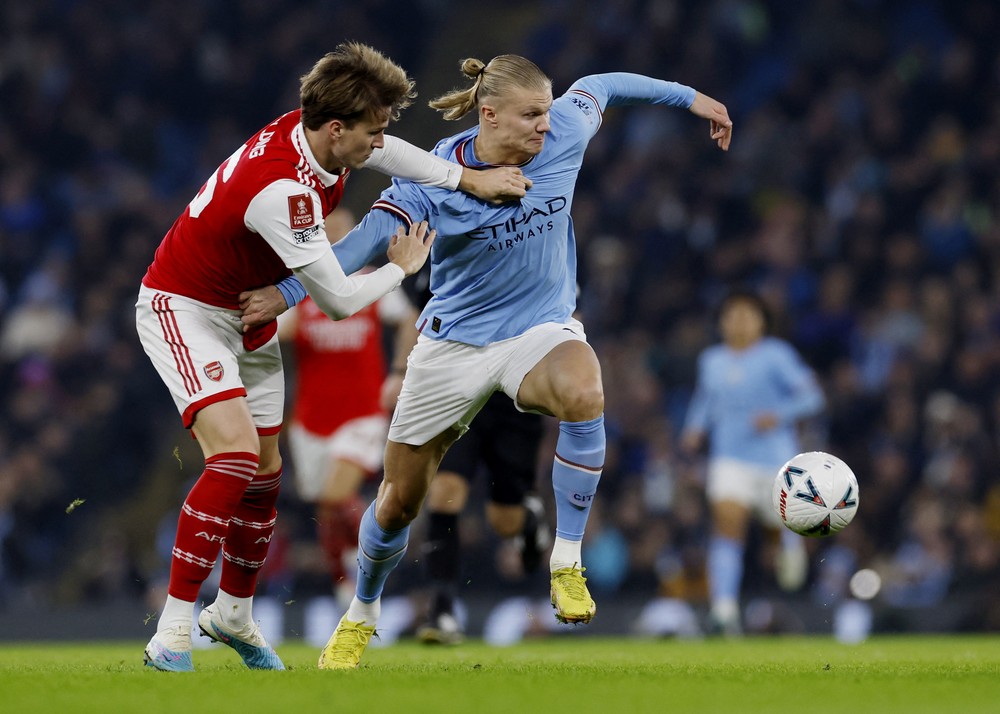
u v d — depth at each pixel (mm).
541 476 48188
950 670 17359
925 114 63938
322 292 17047
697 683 14602
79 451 57844
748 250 59031
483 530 48344
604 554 48500
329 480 32219
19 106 70938
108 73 73188
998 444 49625
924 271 57469
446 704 12109
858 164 61781
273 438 18422
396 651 26453
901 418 50500
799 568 38188
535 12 78188
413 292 27781
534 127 17922
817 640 34406
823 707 12133
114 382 60594
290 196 16656
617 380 54250
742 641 33812
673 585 44750
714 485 37688
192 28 73938
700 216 61281
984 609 42500
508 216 18078
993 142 61375
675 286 58562
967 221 58938
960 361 51875
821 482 19438
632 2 69375
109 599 51906
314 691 13336
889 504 48625
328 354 32219
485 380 18516
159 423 62062
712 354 38250
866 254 57938
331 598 45875
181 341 17312
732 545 37250
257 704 12086
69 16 73875
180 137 72688
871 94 64125
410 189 18047
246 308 17547
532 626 42500
